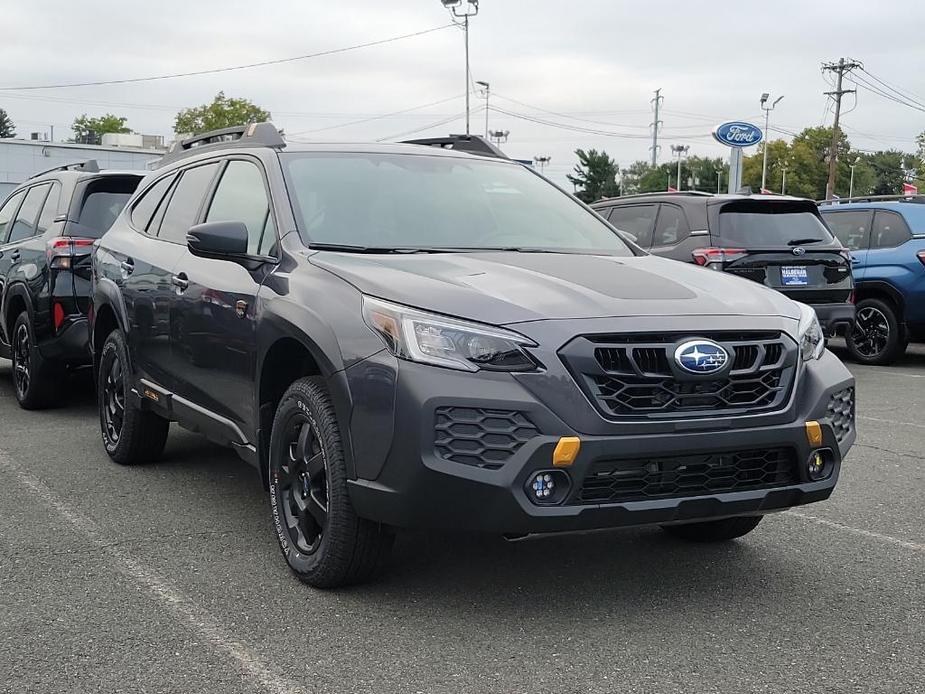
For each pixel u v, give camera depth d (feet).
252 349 14.73
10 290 27.55
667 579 14.06
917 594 13.58
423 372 11.71
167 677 10.84
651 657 11.42
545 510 11.50
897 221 38.86
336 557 12.89
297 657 11.36
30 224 28.43
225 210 17.31
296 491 13.87
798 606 13.08
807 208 33.81
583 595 13.38
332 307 13.02
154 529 16.28
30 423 25.48
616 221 35.47
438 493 11.59
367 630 12.13
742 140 71.61
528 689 10.59
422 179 17.02
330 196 15.89
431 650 11.57
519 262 14.25
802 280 32.63
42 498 18.15
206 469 20.47
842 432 13.42
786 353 12.71
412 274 13.12
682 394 12.03
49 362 26.23
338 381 12.46
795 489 12.71
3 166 167.84
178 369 17.60
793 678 10.89
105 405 21.24
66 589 13.50
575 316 11.99
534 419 11.48
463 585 13.70
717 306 12.80
